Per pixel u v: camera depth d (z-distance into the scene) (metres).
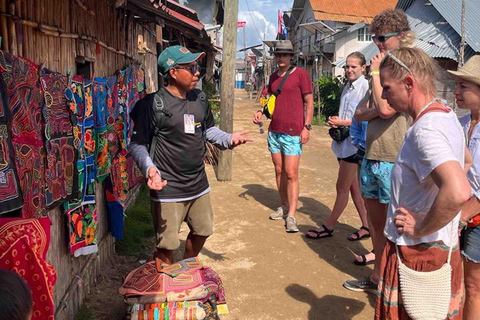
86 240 3.62
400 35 3.53
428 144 2.06
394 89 2.27
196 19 10.42
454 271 2.30
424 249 2.21
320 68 23.72
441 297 2.17
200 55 3.30
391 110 3.45
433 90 2.23
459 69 2.97
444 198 1.97
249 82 53.62
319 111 19.03
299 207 6.70
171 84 3.41
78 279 3.58
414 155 2.15
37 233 2.08
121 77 4.91
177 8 9.92
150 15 5.42
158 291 3.17
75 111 3.35
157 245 3.55
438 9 13.16
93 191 3.72
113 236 4.59
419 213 2.20
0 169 2.23
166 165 3.42
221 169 8.03
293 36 36.56
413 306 2.20
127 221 5.37
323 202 7.02
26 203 2.56
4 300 1.27
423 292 2.19
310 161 10.27
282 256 4.89
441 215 2.01
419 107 2.23
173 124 3.35
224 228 5.66
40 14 2.88
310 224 5.94
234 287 4.18
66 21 3.35
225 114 8.05
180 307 3.09
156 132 3.38
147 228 5.39
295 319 3.68
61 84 3.13
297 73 5.56
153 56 8.38
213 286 3.32
